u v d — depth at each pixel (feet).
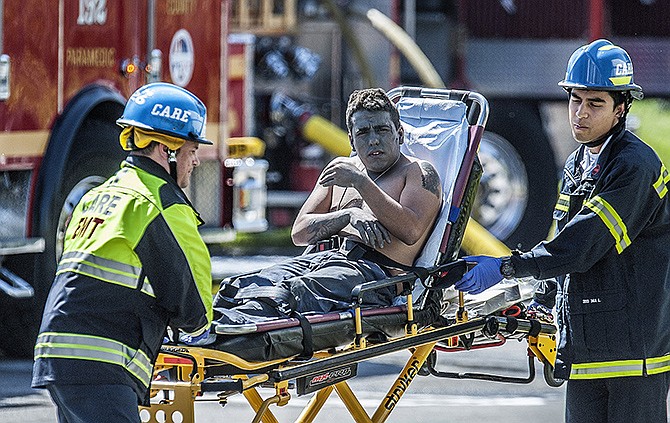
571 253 60.59
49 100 98.63
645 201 61.00
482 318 71.26
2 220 95.35
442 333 68.64
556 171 151.84
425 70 142.92
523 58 151.33
